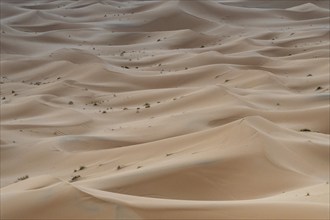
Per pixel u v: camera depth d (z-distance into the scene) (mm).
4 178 24047
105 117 36094
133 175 16562
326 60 51438
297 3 109750
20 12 97250
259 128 21047
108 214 10406
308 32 73500
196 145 20531
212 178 16344
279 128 22250
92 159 23969
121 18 91938
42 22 89438
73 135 29531
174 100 36688
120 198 11070
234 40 69688
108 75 50969
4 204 11312
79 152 25266
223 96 35344
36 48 72625
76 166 23297
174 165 16844
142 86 48969
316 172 18641
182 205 10453
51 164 24766
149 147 22438
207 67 49938
